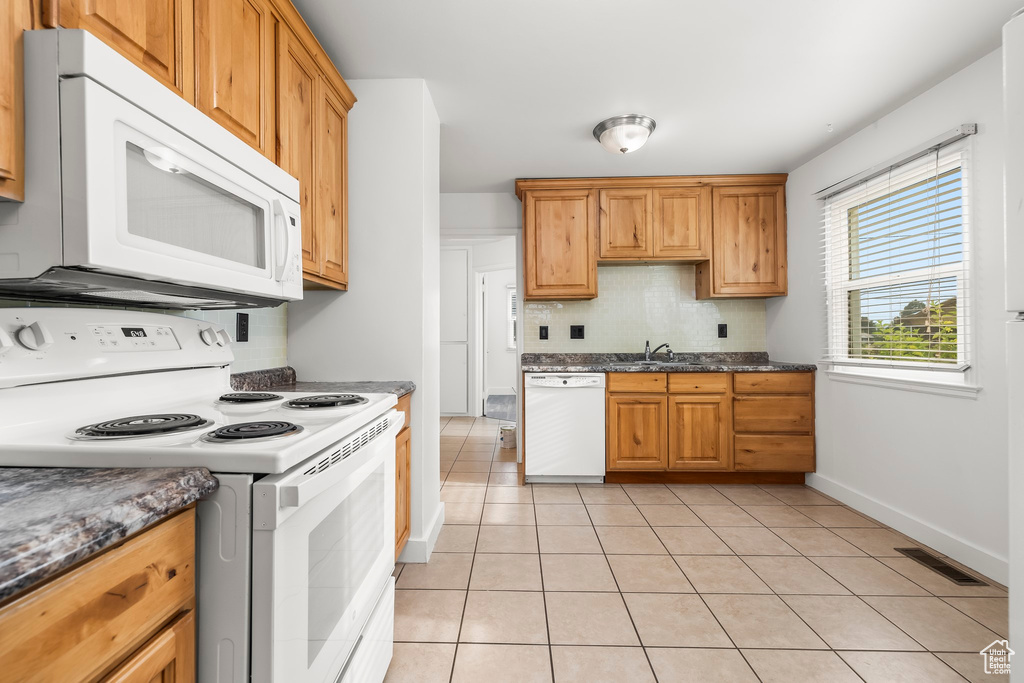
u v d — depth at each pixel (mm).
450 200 3863
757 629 1637
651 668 1444
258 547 737
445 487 3250
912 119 2385
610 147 2666
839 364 2971
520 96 2348
